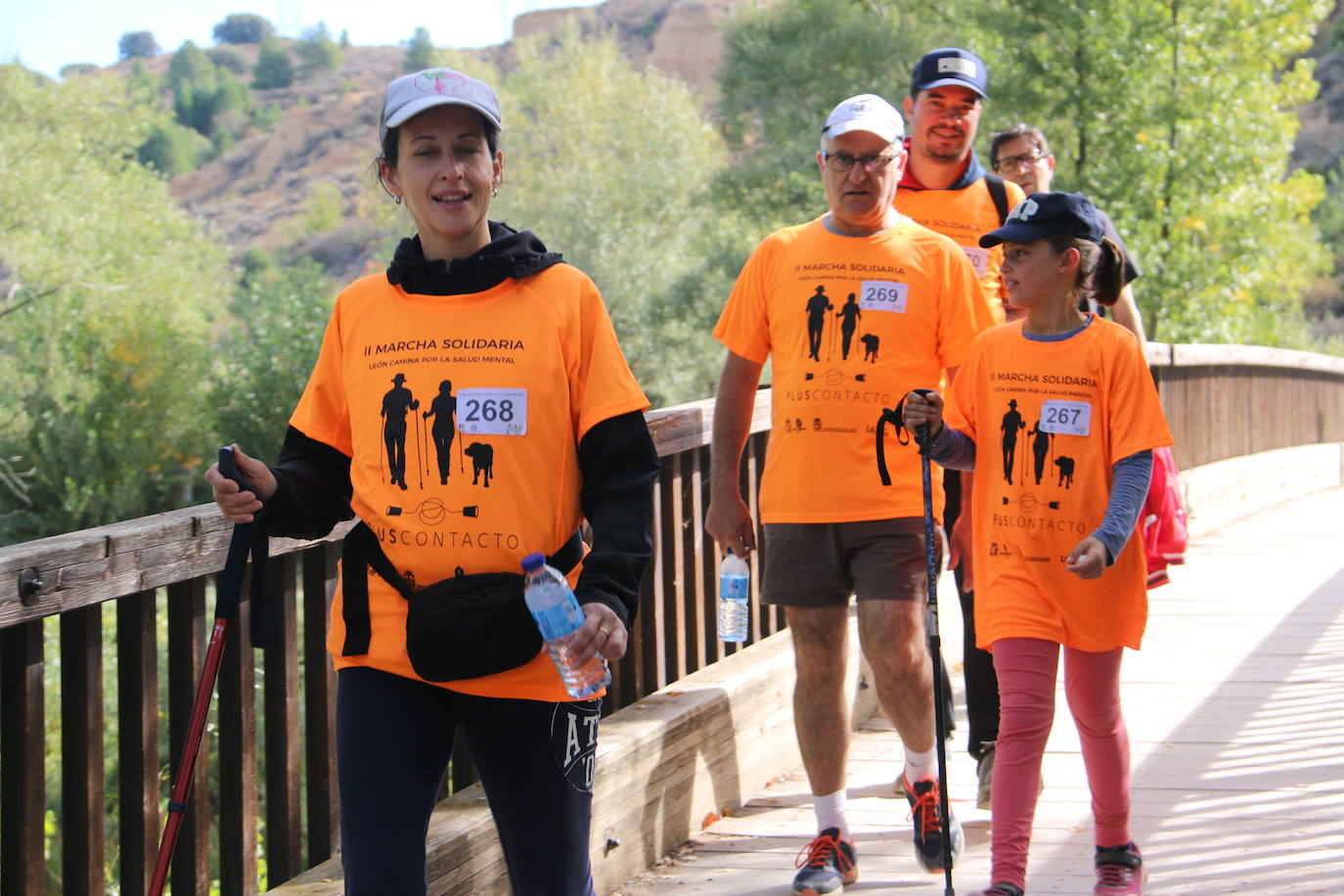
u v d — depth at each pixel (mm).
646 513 2324
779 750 4590
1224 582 7691
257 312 31422
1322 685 5422
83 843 2621
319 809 3229
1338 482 13680
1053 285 3223
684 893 3576
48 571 2408
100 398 29969
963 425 3393
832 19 28328
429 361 2377
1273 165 22719
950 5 25312
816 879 3443
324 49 164000
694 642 4625
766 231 29219
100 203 31859
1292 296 29438
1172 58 22625
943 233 4184
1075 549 2961
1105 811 3258
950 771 4520
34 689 2504
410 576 2350
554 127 46188
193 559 2791
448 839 3035
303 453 2535
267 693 3100
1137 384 3131
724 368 3814
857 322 3543
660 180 38438
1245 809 4008
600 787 3514
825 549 3559
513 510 2336
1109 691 3215
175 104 149750
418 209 2418
